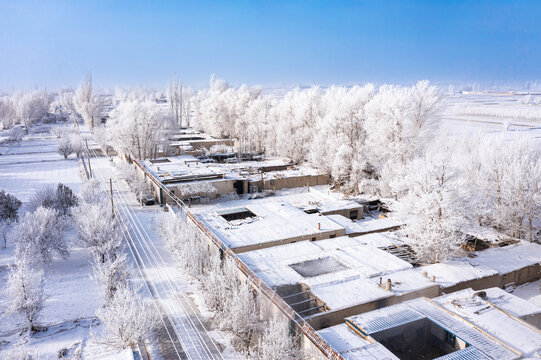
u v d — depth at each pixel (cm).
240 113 11506
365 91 7362
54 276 3547
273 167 7669
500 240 4003
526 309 2409
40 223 3712
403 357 2102
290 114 8900
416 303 2439
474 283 3023
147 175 6438
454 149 6375
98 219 3750
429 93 6291
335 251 3375
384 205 5462
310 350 2172
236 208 4600
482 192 4562
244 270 2927
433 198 3459
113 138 8675
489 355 1909
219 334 2673
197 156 8825
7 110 14450
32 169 7906
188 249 3316
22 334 2695
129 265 3719
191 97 17250
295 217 4228
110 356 2436
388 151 6059
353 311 2486
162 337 2645
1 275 3484
